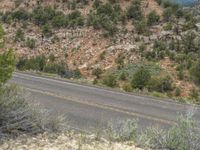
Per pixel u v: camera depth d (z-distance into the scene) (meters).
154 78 33.16
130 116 14.98
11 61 9.14
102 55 45.69
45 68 41.00
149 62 41.22
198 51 42.78
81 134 9.41
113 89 25.14
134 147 8.89
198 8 55.31
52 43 51.12
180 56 41.19
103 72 41.91
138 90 28.92
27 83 23.86
